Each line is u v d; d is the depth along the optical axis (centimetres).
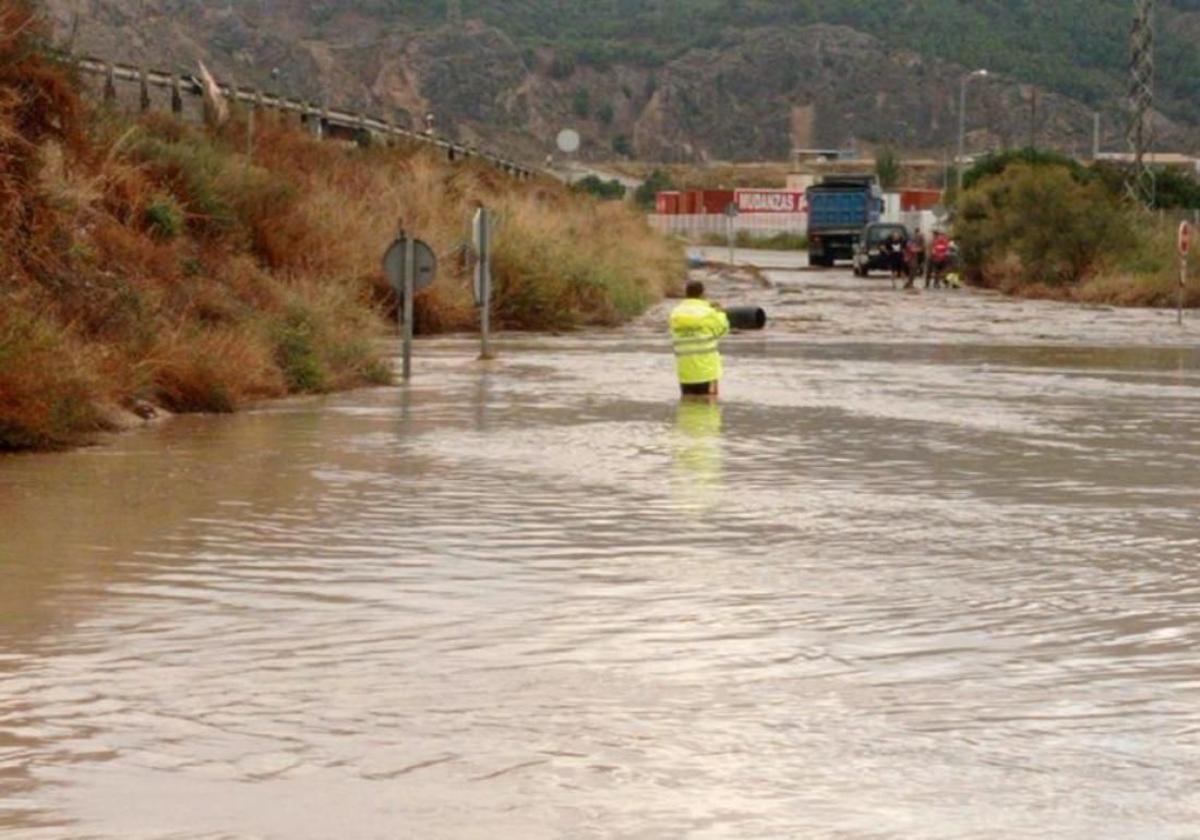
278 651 1222
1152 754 1002
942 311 6462
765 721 1062
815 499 1927
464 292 4781
